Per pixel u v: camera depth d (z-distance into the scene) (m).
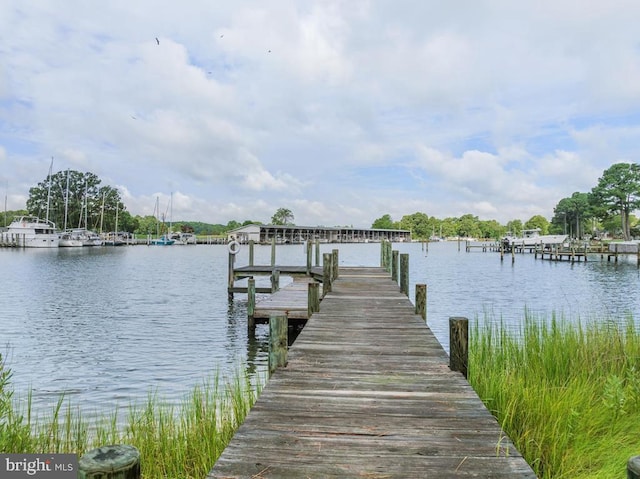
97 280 27.11
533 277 29.88
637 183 75.50
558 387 5.28
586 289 23.09
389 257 17.73
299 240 102.88
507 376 5.52
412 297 20.03
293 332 12.81
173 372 9.02
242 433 3.28
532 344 7.08
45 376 8.75
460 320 4.91
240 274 19.92
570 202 97.00
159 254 60.56
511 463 2.84
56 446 4.62
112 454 1.75
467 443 3.13
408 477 2.67
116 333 12.77
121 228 101.56
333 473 2.71
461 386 4.39
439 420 3.54
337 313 8.43
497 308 16.98
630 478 1.60
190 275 30.58
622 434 4.38
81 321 14.55
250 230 93.06
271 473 2.70
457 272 34.28
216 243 104.19
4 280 26.75
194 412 5.57
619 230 93.75
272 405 3.86
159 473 4.19
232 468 2.76
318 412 3.70
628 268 37.53
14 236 67.62
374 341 6.27
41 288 23.09
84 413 6.76
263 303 12.80
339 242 115.88
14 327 13.54
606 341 7.25
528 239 63.38
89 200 95.94
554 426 4.08
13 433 4.45
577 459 3.85
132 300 19.19
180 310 16.77
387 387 4.36
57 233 71.81
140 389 7.95
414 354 5.59
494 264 43.50
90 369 9.22
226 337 12.32
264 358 10.16
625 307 17.19
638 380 5.50
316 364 5.15
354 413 3.68
